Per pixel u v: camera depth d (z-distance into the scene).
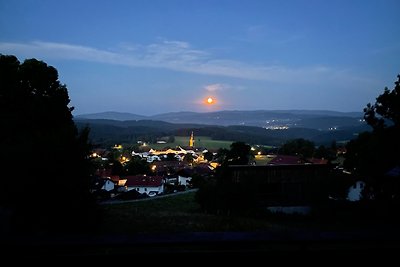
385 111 19.34
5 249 2.41
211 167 115.62
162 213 23.20
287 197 25.47
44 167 11.48
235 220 19.08
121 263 2.47
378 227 2.89
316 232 2.71
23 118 23.23
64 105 27.12
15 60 24.77
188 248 2.53
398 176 18.20
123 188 74.75
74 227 12.02
